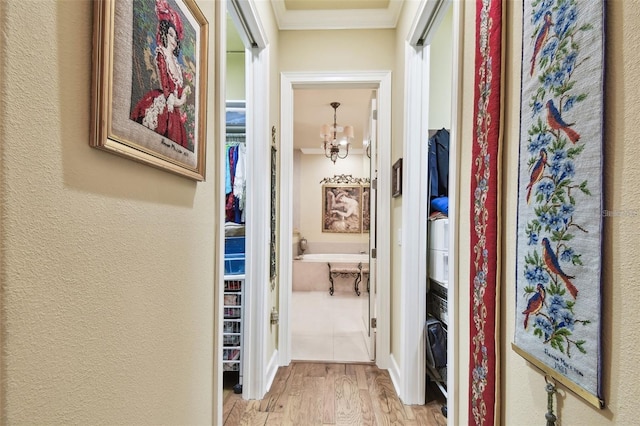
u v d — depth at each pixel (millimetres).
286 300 2604
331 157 5023
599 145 608
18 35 464
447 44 2508
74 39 563
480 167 1051
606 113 598
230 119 2414
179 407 960
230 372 2488
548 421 729
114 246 669
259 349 2107
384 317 2553
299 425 1835
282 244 2605
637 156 542
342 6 2527
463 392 1197
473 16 1158
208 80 1143
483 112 1036
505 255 935
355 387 2268
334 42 2625
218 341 1216
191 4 963
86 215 593
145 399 786
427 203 2129
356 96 4156
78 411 578
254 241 2104
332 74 2611
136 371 750
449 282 1291
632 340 549
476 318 1061
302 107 4547
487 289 993
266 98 2129
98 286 625
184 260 981
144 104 735
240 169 2402
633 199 548
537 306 776
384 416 1926
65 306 548
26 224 477
